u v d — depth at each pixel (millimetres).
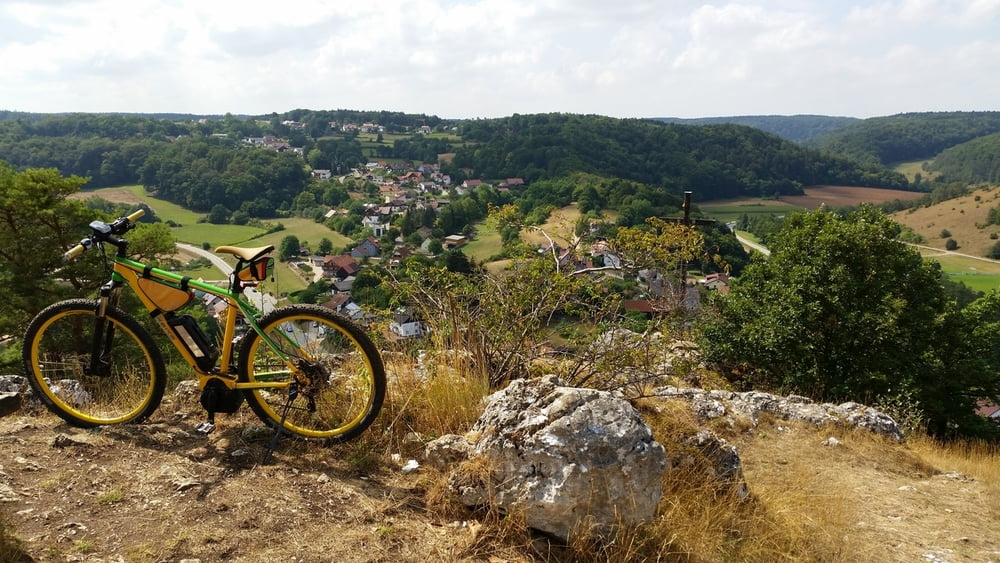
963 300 43219
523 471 2979
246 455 3342
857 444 7109
